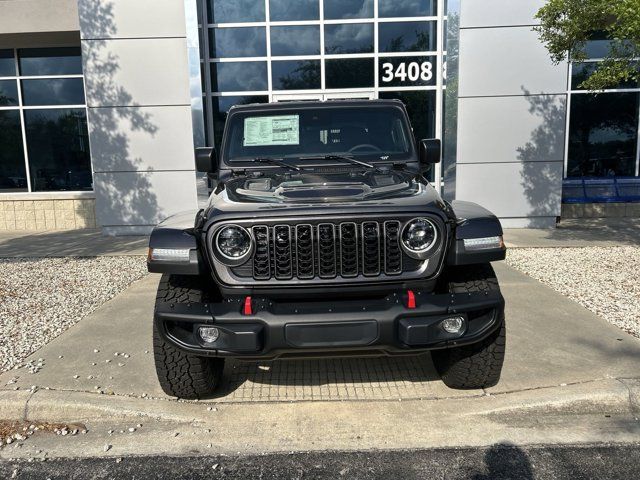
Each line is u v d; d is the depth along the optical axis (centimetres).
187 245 340
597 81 704
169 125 1058
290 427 366
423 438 350
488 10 1018
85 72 1046
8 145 1307
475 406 382
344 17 1108
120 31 1034
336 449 340
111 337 524
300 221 332
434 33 1107
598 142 1247
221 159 457
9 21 1134
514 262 803
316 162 449
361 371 448
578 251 871
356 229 333
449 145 1053
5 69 1290
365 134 461
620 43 694
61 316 595
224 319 329
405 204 341
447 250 345
